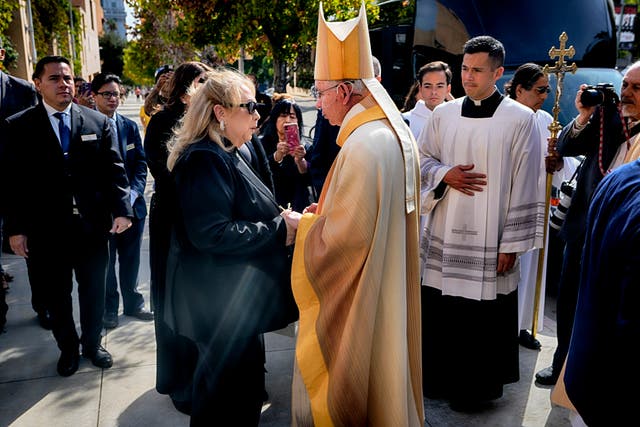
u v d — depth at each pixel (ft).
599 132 9.50
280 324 8.03
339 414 7.00
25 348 12.17
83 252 11.00
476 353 9.96
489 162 9.47
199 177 7.36
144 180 13.94
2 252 18.35
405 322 7.22
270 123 14.29
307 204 13.29
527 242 9.61
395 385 7.09
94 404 10.13
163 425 9.53
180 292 7.82
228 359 7.87
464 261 9.78
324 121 12.41
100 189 11.17
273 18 24.27
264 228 7.64
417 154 7.63
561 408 10.14
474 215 9.64
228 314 7.75
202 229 7.26
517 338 10.30
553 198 14.21
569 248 10.04
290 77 32.14
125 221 11.29
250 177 8.05
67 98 10.67
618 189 5.60
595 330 5.61
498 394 10.14
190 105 7.86
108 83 13.19
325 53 7.36
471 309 9.93
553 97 18.03
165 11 27.73
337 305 7.11
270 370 11.41
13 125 10.50
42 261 10.73
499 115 9.46
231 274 7.68
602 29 19.12
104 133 11.27
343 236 6.86
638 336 4.92
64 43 58.70
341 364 6.95
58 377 11.00
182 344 9.47
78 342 11.32
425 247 10.44
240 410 8.03
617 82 18.43
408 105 15.78
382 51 24.58
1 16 30.30
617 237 5.29
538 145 9.62
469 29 19.48
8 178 10.46
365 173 6.74
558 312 10.42
